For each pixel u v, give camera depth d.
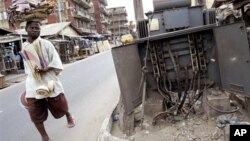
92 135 5.41
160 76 5.14
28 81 4.78
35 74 4.69
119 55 4.62
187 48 5.06
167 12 5.16
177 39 5.04
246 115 4.95
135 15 7.90
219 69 4.98
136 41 5.04
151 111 5.36
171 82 5.21
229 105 5.03
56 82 4.92
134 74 5.00
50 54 4.79
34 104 4.79
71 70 18.92
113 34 106.50
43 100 4.89
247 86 4.26
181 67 5.11
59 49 31.86
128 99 4.75
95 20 93.50
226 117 4.93
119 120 5.77
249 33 5.13
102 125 5.38
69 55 34.47
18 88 13.98
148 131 4.94
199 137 4.47
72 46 37.34
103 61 23.84
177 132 4.73
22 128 6.54
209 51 5.03
